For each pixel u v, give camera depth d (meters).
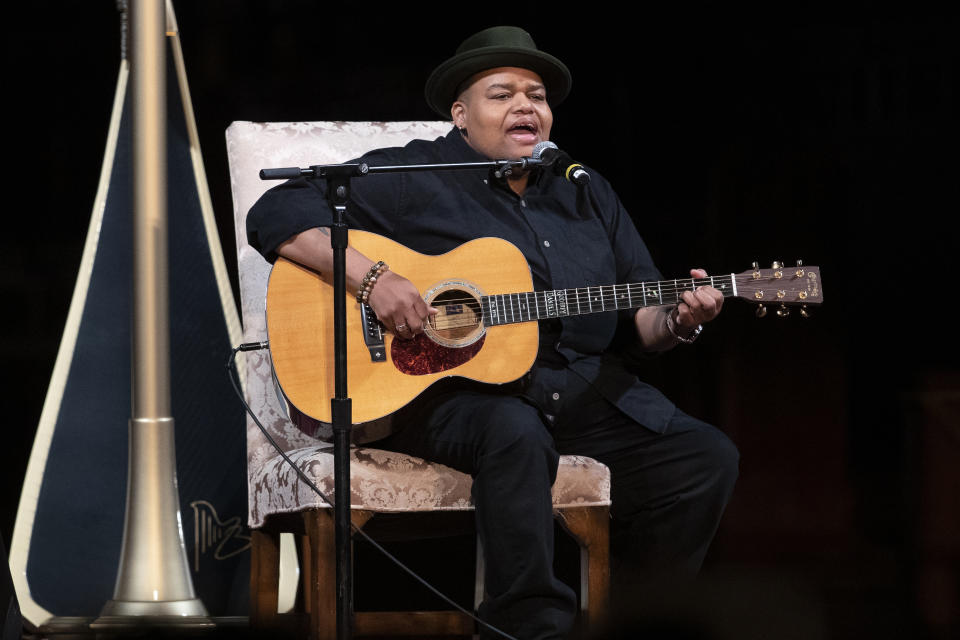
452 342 9.53
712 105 17.98
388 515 9.41
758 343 16.62
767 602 12.33
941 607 11.34
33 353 18.64
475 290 9.70
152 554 10.98
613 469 10.38
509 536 8.77
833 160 17.92
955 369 18.98
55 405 11.73
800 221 17.27
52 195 18.34
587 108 18.03
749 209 17.28
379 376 9.40
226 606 11.77
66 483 11.59
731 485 10.22
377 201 10.20
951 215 18.42
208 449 12.05
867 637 10.87
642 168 18.06
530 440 8.90
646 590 10.33
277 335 9.46
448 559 12.87
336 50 18.28
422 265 9.73
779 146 18.02
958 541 11.37
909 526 12.16
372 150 10.83
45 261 18.48
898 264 18.56
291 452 10.38
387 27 18.23
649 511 10.28
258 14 18.06
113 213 12.20
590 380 10.25
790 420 16.47
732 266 17.20
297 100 18.12
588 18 17.91
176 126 12.58
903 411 12.13
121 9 12.26
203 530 11.86
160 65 11.33
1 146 18.14
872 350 18.98
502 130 10.43
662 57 17.91
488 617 8.81
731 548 15.59
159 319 11.24
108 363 11.91
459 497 9.38
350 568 8.27
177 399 12.03
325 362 9.41
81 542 11.50
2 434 18.56
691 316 9.77
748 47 17.94
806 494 16.19
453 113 10.85
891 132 18.30
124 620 10.61
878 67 18.19
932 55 18.22
